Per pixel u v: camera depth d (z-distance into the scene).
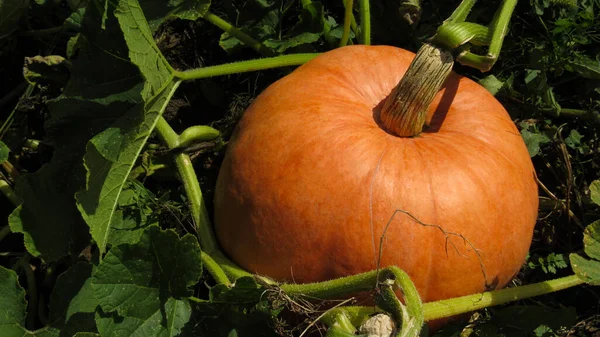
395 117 0.83
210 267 0.89
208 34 1.19
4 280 0.87
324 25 1.11
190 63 1.19
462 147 0.83
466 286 0.82
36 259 1.02
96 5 0.87
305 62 1.01
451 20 0.88
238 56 1.19
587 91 1.15
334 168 0.80
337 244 0.80
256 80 1.15
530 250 1.10
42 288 1.01
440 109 0.88
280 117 0.85
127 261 0.81
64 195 0.93
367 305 0.82
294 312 0.84
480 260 0.81
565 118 1.17
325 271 0.82
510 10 0.87
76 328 0.87
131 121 0.84
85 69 0.89
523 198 0.84
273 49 1.07
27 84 1.12
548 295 1.05
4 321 0.86
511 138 0.87
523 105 1.14
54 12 1.16
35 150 1.10
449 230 0.79
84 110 0.89
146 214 0.97
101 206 0.82
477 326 0.92
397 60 0.91
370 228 0.79
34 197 0.91
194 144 1.03
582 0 1.16
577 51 1.13
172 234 0.80
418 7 1.10
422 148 0.82
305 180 0.80
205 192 1.07
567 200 1.09
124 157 0.84
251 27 1.09
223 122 1.14
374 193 0.79
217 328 0.83
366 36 1.07
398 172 0.80
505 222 0.82
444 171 0.81
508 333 0.92
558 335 0.95
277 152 0.83
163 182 1.06
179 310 0.83
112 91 0.88
